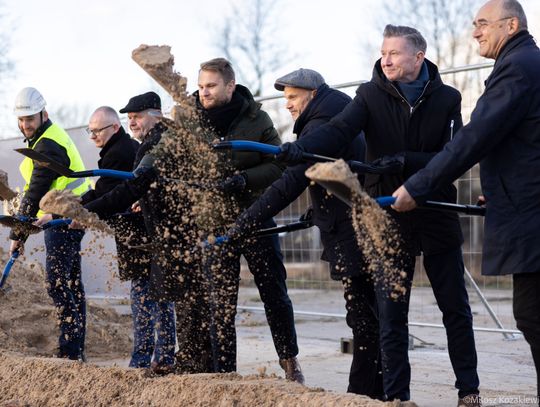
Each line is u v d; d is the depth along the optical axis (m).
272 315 5.63
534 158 3.92
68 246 6.43
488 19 4.14
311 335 8.45
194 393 4.46
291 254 8.83
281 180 4.77
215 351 5.30
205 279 5.24
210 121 5.41
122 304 9.69
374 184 4.74
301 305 8.88
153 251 5.29
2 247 9.31
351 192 3.71
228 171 5.27
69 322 6.43
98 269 9.70
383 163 4.55
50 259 6.39
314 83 5.14
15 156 10.93
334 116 4.95
